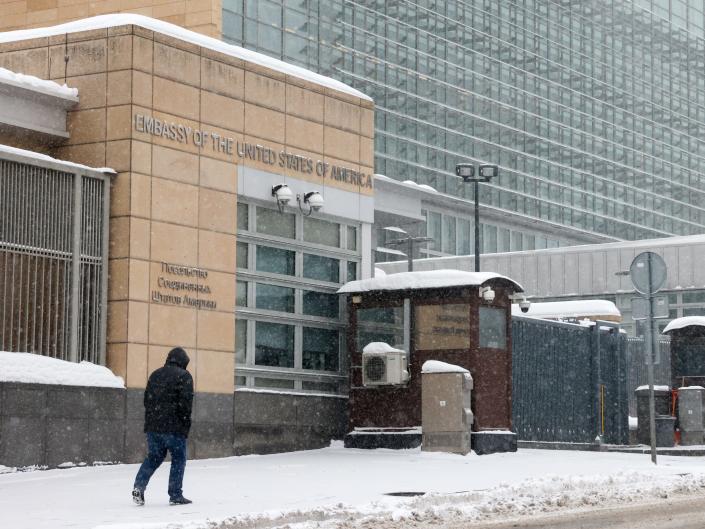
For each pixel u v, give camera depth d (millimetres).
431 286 26281
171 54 24484
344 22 72812
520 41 93000
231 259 25375
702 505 14836
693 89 114438
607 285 66250
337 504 13961
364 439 26812
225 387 24969
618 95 104250
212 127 25250
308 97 27672
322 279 28000
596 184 100688
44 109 23641
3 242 21688
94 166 23734
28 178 22156
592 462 23203
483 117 88250
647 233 106438
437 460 23297
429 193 72562
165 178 24094
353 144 28828
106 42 23875
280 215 26984
